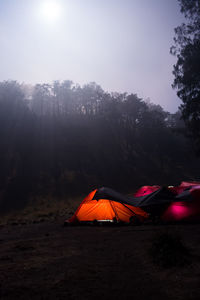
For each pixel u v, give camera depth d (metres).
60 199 49.69
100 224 9.92
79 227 9.80
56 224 11.48
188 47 42.53
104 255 5.34
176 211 9.28
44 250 6.04
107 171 83.62
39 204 43.69
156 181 74.19
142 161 101.81
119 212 10.07
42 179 67.25
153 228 8.26
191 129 45.28
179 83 43.81
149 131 124.69
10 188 56.59
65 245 6.52
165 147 120.50
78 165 86.19
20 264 4.87
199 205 9.27
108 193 10.42
